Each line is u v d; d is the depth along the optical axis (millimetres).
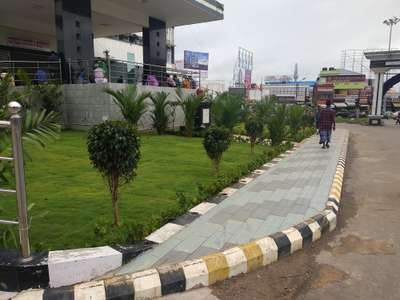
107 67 11961
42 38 17953
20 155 2609
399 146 13648
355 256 3508
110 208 4395
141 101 10969
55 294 2518
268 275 3109
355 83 42688
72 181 5645
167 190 5305
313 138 15109
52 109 10531
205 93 14609
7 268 2582
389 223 4492
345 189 6355
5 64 13977
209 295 2770
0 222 2766
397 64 26469
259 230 3803
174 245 3365
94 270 2787
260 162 7750
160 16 16891
